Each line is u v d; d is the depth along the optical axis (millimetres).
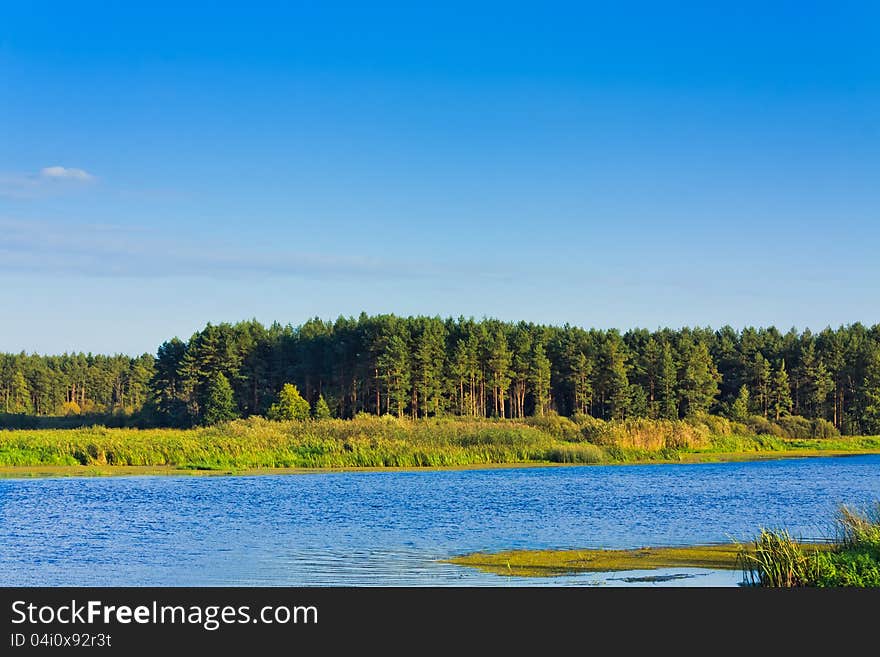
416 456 69875
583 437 84375
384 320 143250
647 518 39000
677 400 145125
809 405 151625
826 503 44531
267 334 161125
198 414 143125
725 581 24906
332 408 142500
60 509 42125
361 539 33281
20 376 189625
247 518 39094
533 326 171125
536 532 34906
